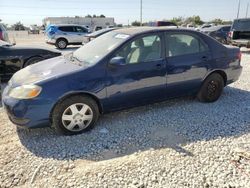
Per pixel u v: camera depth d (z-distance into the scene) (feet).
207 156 11.11
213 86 17.39
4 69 23.77
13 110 12.26
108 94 13.60
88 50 15.30
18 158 11.22
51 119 12.76
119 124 14.30
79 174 10.07
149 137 12.87
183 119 14.88
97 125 14.17
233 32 47.39
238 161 10.73
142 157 11.12
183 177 9.80
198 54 16.25
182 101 17.75
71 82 12.65
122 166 10.50
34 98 12.11
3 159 11.16
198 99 17.54
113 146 12.09
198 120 14.75
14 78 13.92
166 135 13.03
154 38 14.88
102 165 10.62
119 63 13.15
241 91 20.30
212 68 16.83
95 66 13.24
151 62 14.56
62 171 10.34
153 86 14.87
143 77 14.38
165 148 11.81
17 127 14.17
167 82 15.30
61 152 11.61
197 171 10.12
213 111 16.06
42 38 106.22
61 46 63.36
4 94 13.21
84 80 12.88
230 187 9.26
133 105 14.80
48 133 13.38
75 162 10.93
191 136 12.90
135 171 10.17
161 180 9.64
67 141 12.55
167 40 15.25
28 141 12.63
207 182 9.51
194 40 16.25
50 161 10.98
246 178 9.70
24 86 12.41
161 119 14.89
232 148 11.73
